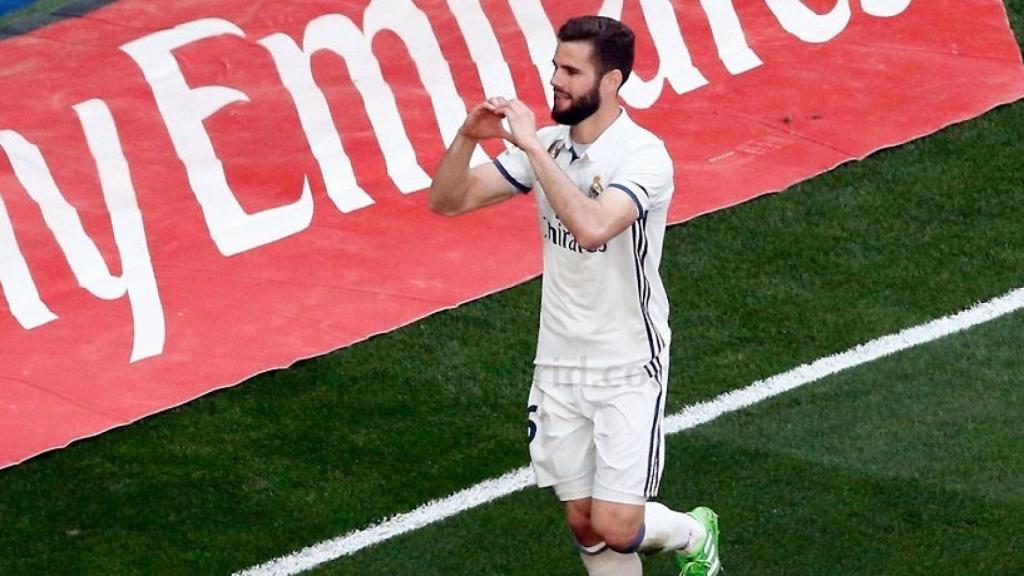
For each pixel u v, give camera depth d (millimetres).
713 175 34125
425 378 28438
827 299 30234
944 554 22844
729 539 23547
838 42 38156
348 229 32781
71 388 28438
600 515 20391
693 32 37875
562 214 18781
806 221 32656
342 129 35031
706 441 26141
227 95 35094
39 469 26375
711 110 36250
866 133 35312
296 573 23609
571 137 20016
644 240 19812
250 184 33656
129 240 32250
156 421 27531
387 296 30750
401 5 36906
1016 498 24094
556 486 21156
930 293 30266
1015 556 22719
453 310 30344
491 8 37375
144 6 36656
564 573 23156
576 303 20172
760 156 34719
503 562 23500
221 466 26250
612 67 19375
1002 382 27359
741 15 38438
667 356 20797
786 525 23797
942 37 38312
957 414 26484
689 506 24391
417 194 33812
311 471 26016
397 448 26531
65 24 36438
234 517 24984
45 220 32375
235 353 29219
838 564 22797
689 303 30250
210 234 32531
